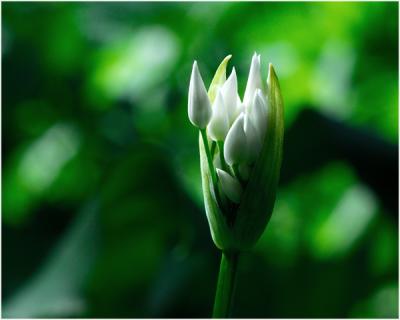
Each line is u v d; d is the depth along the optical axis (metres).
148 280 0.39
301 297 0.40
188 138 0.46
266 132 0.23
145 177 0.38
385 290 0.41
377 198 0.36
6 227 0.45
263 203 0.23
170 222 0.39
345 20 0.44
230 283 0.23
